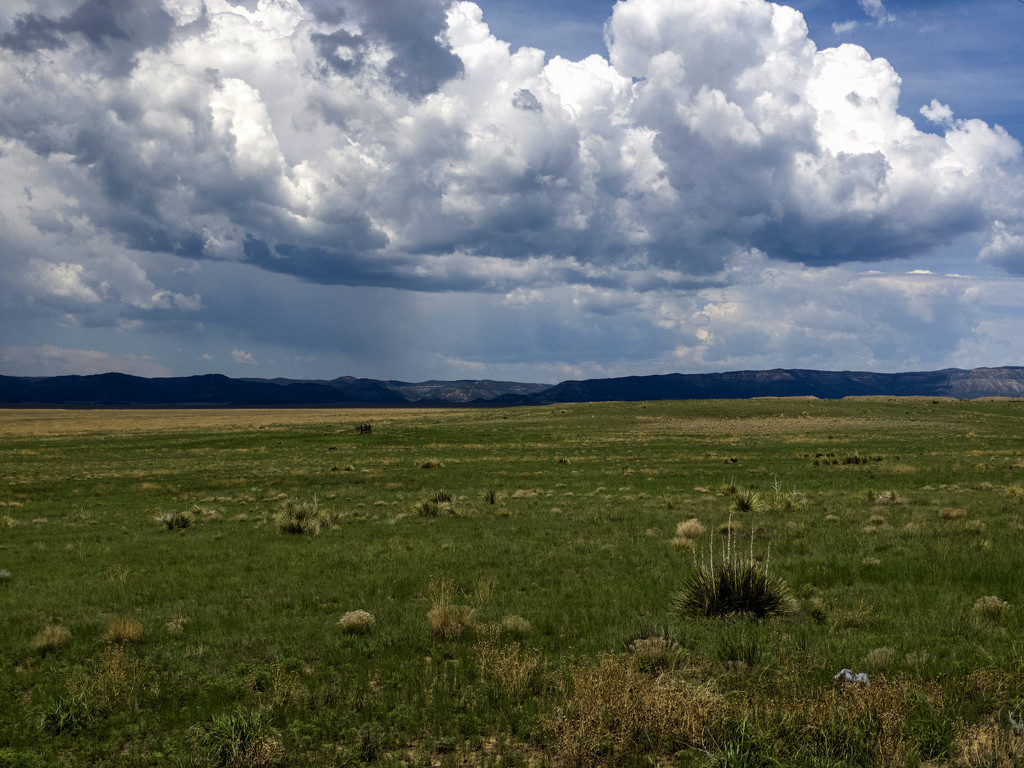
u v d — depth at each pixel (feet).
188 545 78.28
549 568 58.03
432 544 73.26
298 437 315.37
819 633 36.24
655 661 31.58
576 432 321.93
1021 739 21.81
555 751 23.76
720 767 21.59
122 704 29.58
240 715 25.62
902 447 218.18
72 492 145.59
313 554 69.51
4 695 31.40
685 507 99.19
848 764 21.29
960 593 43.60
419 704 28.27
